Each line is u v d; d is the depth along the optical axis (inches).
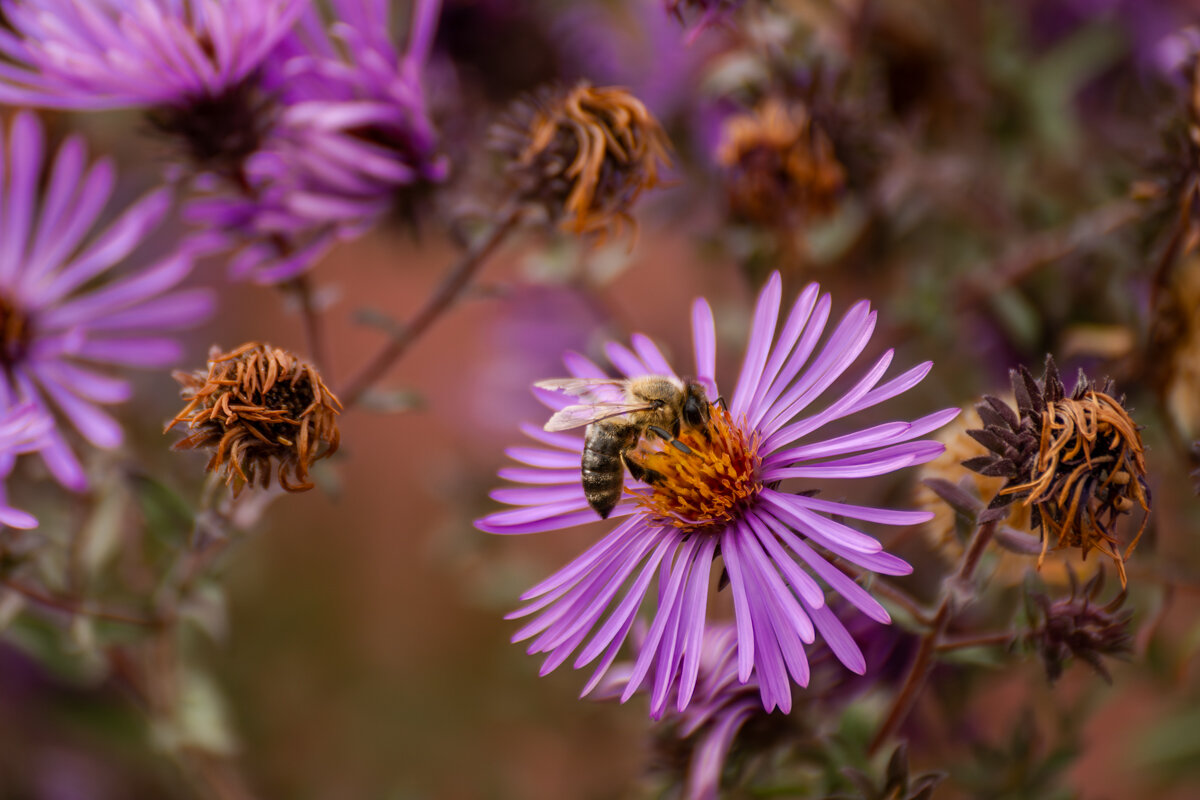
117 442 11.3
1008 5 13.2
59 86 10.9
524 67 13.3
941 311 12.3
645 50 13.5
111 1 10.9
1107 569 10.7
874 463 9.9
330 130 11.2
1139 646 10.8
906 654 10.6
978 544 9.9
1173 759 13.6
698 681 10.3
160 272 11.6
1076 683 12.3
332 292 11.7
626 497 10.5
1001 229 12.9
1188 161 10.7
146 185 13.2
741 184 11.9
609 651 10.1
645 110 10.9
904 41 12.7
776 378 10.3
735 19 11.5
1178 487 12.1
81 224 11.6
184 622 11.9
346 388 11.4
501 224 11.2
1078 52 12.9
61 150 11.6
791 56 12.0
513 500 10.5
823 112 11.9
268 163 11.2
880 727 10.4
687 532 10.2
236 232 11.5
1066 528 9.6
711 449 10.2
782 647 9.8
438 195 11.5
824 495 11.9
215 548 10.9
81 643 11.2
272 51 11.2
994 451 9.7
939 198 12.8
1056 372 9.6
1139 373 11.3
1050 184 13.3
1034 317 12.3
